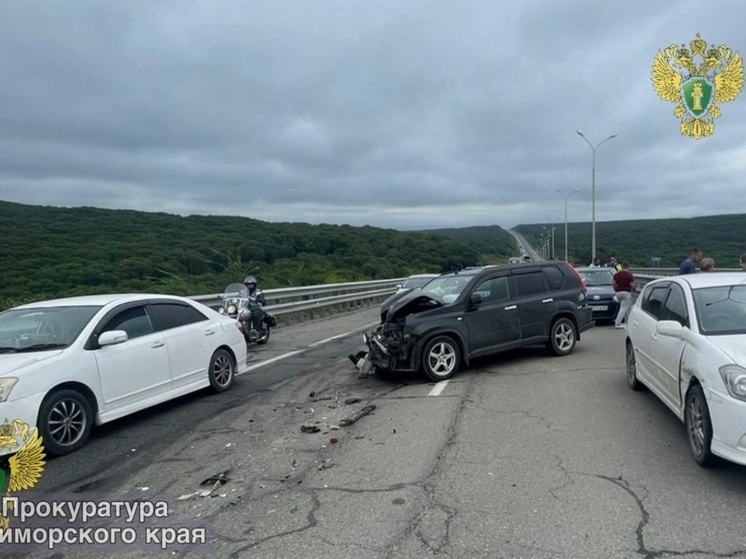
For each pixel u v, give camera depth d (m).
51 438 5.84
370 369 9.35
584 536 3.88
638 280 23.73
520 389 8.12
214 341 8.49
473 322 9.34
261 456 5.73
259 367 10.67
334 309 23.34
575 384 8.29
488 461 5.32
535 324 10.12
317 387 8.83
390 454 5.62
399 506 4.44
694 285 6.16
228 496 4.80
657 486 4.65
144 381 7.11
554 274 10.70
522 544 3.80
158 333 7.55
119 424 7.09
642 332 7.19
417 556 3.70
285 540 3.98
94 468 5.60
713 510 4.21
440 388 8.40
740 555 3.61
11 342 6.48
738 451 4.49
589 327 11.02
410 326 8.87
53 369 5.97
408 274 38.41
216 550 3.91
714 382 4.73
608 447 5.59
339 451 5.78
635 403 7.16
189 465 5.57
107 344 6.59
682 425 6.21
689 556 3.61
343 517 4.29
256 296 13.95
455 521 4.15
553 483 4.77
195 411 7.59
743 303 5.71
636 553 3.65
